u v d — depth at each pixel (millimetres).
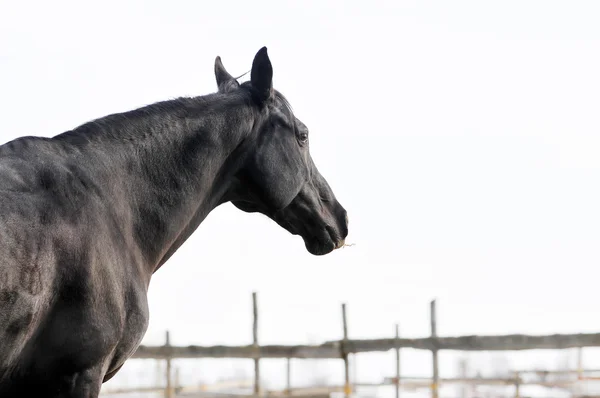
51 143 5059
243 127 5801
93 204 4996
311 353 18484
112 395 21406
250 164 5910
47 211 4711
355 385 18359
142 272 5309
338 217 6574
